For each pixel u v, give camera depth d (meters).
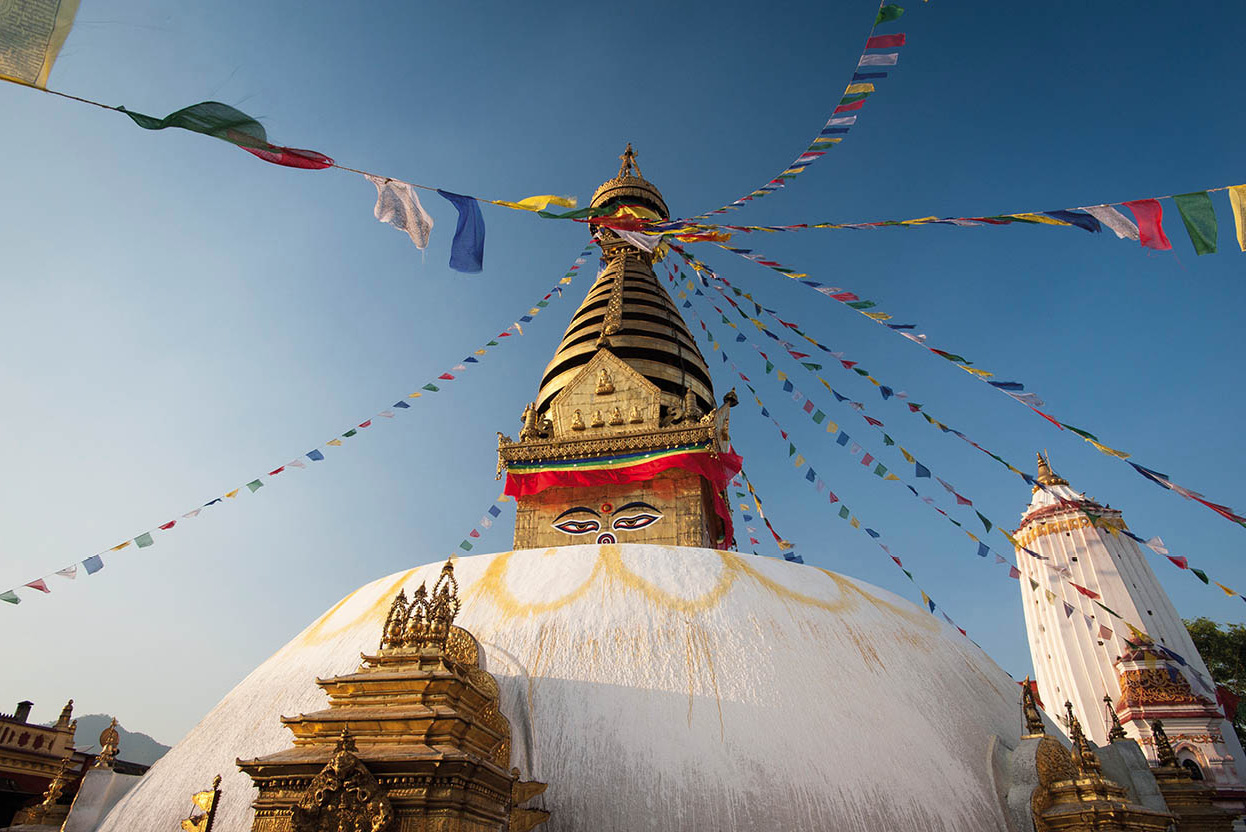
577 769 7.52
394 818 5.57
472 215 6.30
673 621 8.87
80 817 9.06
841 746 7.76
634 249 24.77
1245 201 6.73
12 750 16.42
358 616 9.81
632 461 18.00
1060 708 22.22
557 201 6.81
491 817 6.20
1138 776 9.34
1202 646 31.11
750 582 9.66
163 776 8.80
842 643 9.07
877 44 9.15
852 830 7.14
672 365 21.19
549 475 18.41
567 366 21.70
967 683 9.46
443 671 6.56
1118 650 21.27
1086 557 23.03
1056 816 7.57
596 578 9.50
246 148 5.12
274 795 6.02
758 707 7.98
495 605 9.35
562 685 8.20
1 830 9.61
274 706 8.82
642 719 7.85
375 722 6.17
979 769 8.17
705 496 19.53
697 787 7.33
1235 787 16.64
